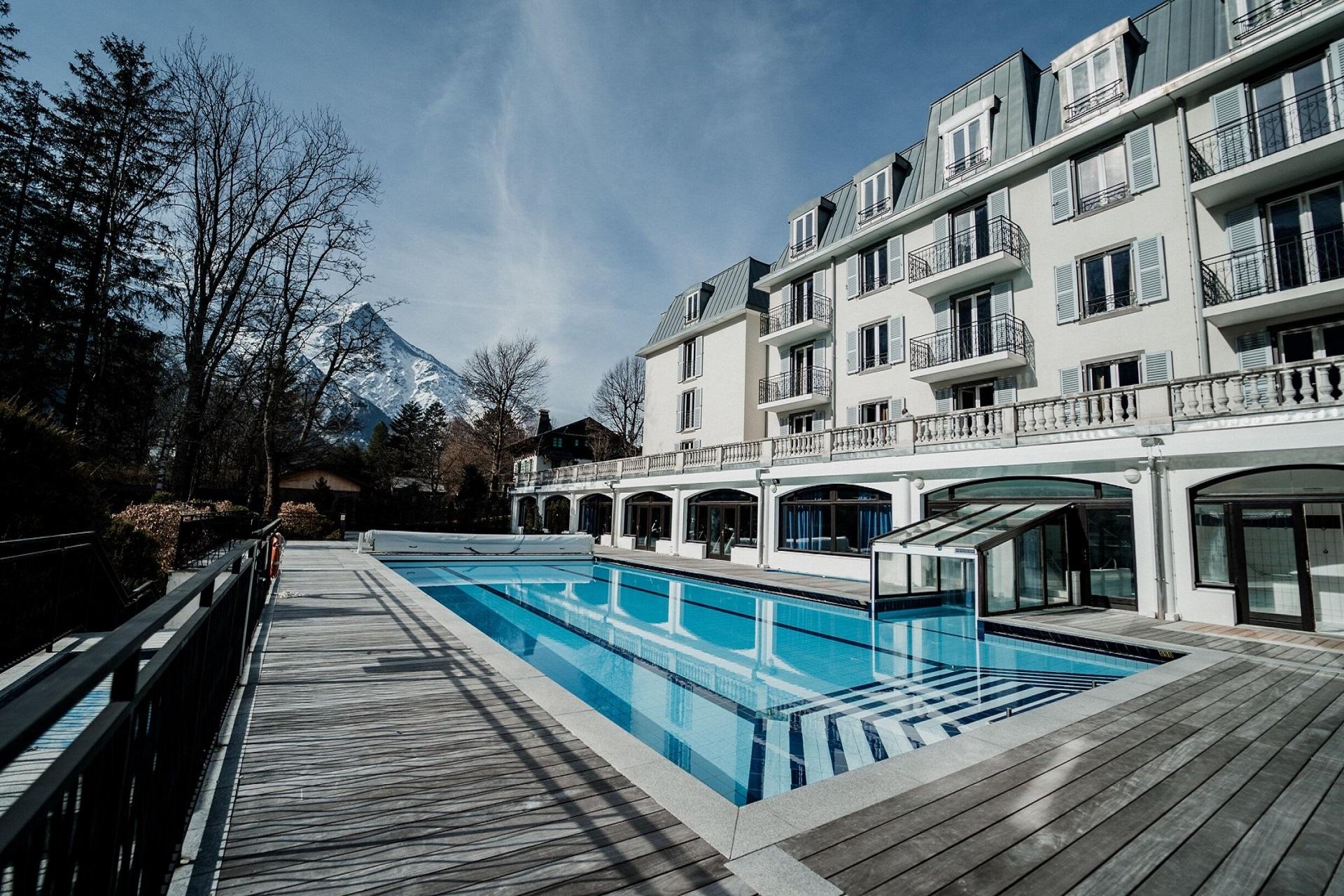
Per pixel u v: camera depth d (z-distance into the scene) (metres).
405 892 2.58
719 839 3.07
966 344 17.56
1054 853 3.04
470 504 37.50
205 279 22.59
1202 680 6.60
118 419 24.59
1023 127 16.45
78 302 23.48
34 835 1.29
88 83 23.39
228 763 3.80
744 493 21.02
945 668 8.33
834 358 21.56
